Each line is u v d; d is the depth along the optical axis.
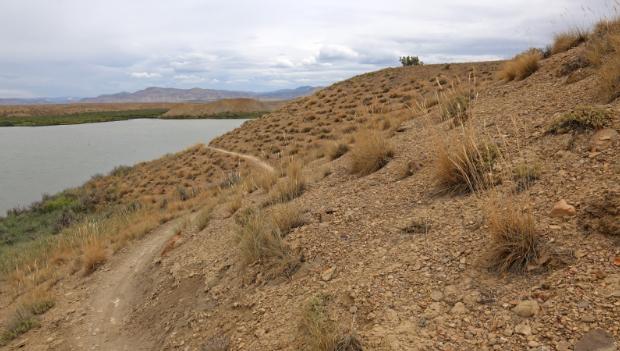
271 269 5.44
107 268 10.62
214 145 37.62
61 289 10.04
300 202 7.62
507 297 3.17
